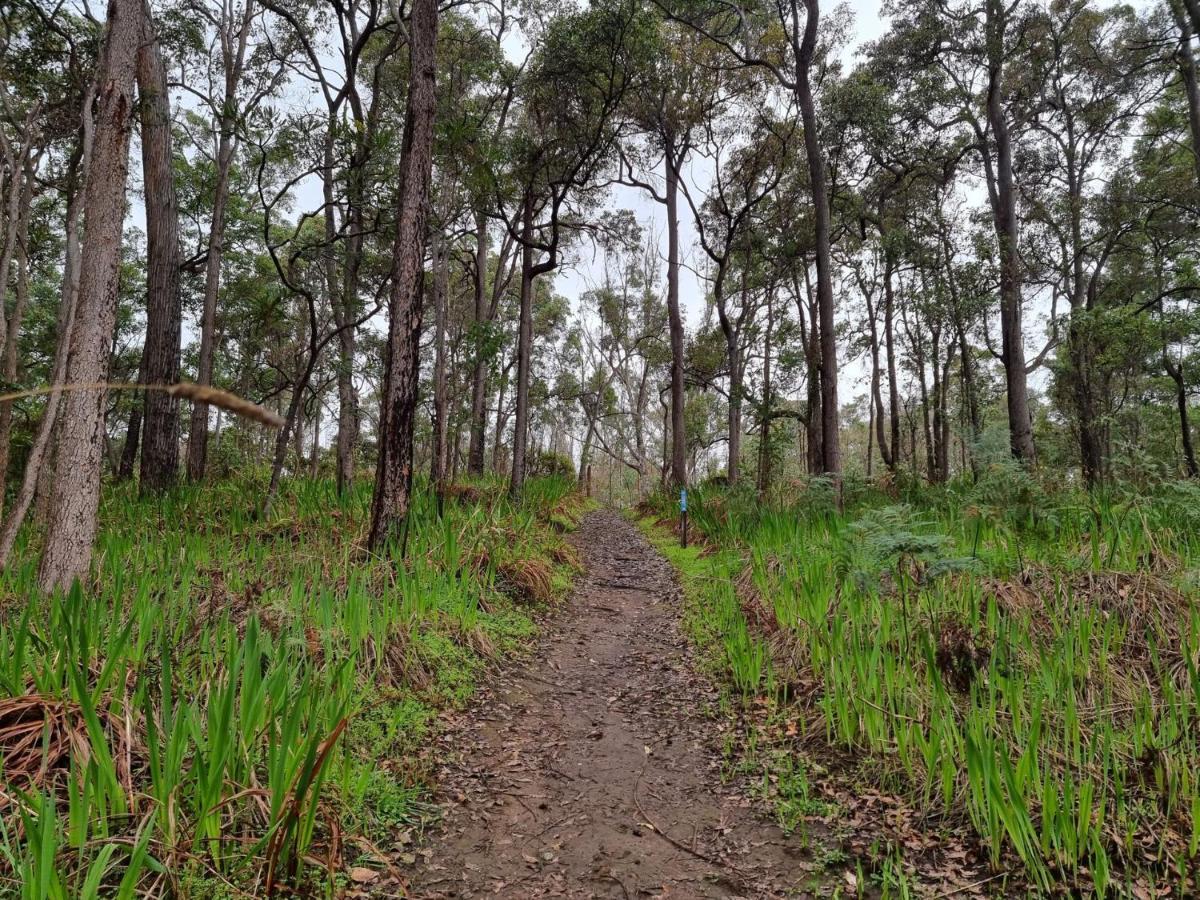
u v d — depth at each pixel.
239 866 2.80
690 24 13.06
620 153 16.62
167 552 5.82
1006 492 7.30
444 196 14.22
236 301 19.45
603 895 3.16
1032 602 5.23
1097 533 5.93
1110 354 14.87
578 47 11.96
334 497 9.41
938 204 18.84
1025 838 3.01
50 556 5.23
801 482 12.41
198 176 16.48
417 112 7.38
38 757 3.04
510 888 3.18
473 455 19.53
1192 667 3.52
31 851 2.12
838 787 3.98
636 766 4.49
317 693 3.46
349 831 3.27
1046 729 3.83
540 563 8.66
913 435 24.80
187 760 3.24
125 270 20.28
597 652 6.86
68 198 11.57
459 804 3.85
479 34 15.60
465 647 5.84
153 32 10.84
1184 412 16.61
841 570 5.97
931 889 3.07
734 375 18.69
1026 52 16.50
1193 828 2.98
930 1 15.49
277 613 4.96
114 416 22.56
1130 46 15.37
